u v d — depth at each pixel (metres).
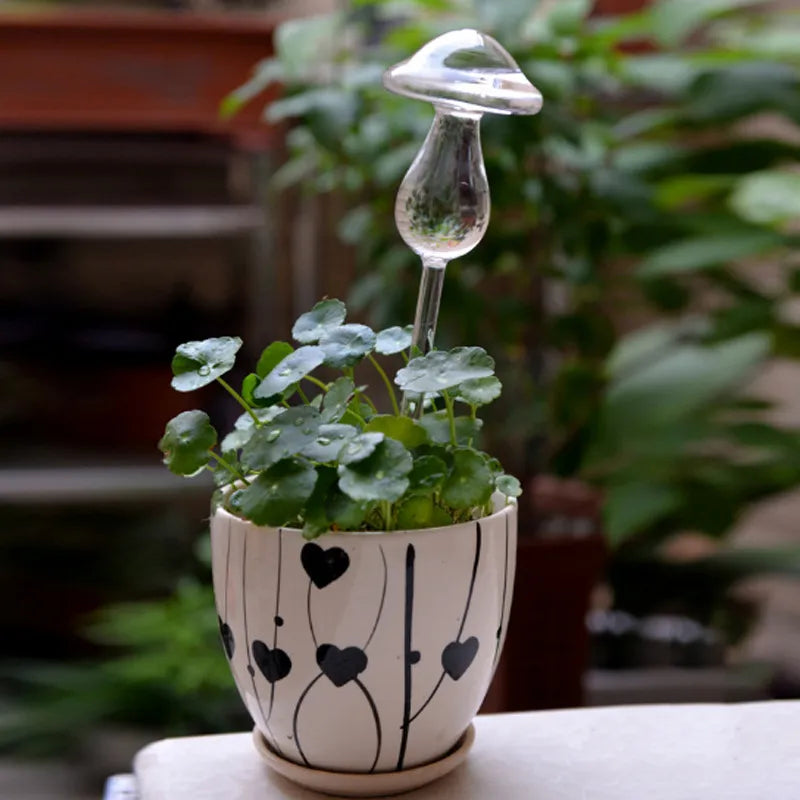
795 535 3.26
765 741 1.10
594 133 2.12
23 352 3.05
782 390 3.26
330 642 1.01
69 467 2.89
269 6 2.98
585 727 1.12
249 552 1.02
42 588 2.95
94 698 2.48
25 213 2.85
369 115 1.88
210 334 3.21
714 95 2.04
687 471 2.36
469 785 1.06
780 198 2.62
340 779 1.04
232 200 2.99
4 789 2.36
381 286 1.97
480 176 1.06
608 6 2.73
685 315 2.84
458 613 1.02
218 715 2.40
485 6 1.80
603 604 2.82
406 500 1.03
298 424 1.01
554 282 2.28
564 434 2.13
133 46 2.53
